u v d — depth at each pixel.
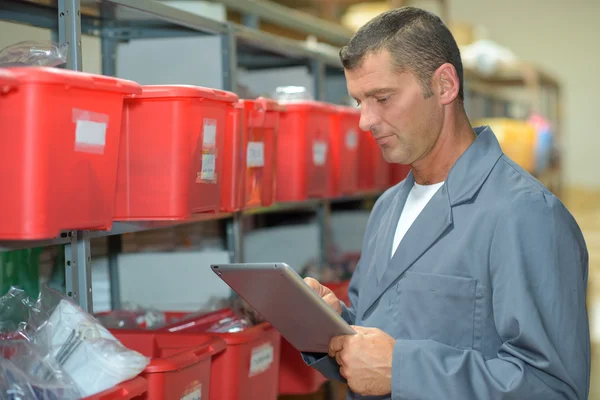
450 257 1.63
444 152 1.72
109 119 1.60
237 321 2.43
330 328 1.65
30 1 2.03
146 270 2.85
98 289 2.84
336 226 4.43
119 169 1.82
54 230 1.45
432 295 1.64
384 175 3.71
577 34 12.41
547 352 1.46
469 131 1.74
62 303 1.68
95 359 1.59
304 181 2.74
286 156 2.72
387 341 1.61
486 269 1.59
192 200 1.89
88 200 1.55
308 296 1.57
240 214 2.69
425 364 1.56
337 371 1.88
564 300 1.50
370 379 1.60
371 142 3.52
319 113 2.83
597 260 8.41
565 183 12.58
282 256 3.65
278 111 2.49
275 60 3.47
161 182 1.81
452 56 1.67
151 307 2.75
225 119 2.09
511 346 1.52
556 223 1.54
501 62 6.31
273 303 1.69
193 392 1.93
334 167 3.10
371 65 1.62
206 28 2.50
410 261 1.71
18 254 2.22
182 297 2.83
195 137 1.88
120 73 2.74
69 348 1.62
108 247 2.85
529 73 6.91
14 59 1.61
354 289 2.08
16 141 1.41
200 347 1.97
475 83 6.23
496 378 1.49
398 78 1.62
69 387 1.53
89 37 2.69
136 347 2.19
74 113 1.49
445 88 1.67
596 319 5.95
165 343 2.19
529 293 1.50
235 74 2.68
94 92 1.54
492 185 1.64
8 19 2.23
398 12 1.66
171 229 2.95
